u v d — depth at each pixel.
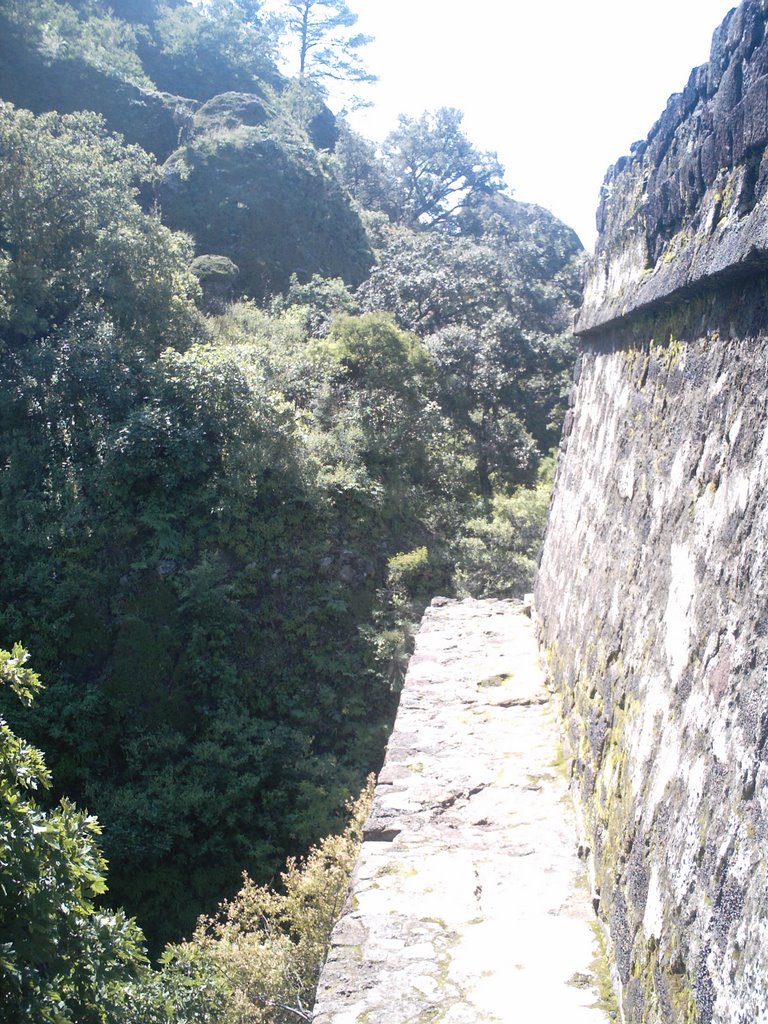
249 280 23.41
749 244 2.34
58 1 30.48
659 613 3.11
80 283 16.36
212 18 36.97
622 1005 2.76
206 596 13.59
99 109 25.89
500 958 3.13
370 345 18.08
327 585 14.62
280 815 12.04
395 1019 2.82
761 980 1.73
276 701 13.56
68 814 4.88
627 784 3.15
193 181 24.42
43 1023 4.05
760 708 1.97
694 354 3.14
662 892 2.49
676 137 3.67
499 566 15.34
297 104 35.44
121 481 14.46
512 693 5.54
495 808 4.21
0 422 15.01
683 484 3.04
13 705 12.12
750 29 2.65
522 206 36.88
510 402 21.53
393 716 13.73
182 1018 5.57
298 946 7.09
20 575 13.53
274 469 15.20
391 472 16.80
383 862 3.80
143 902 11.14
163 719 12.91
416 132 37.12
